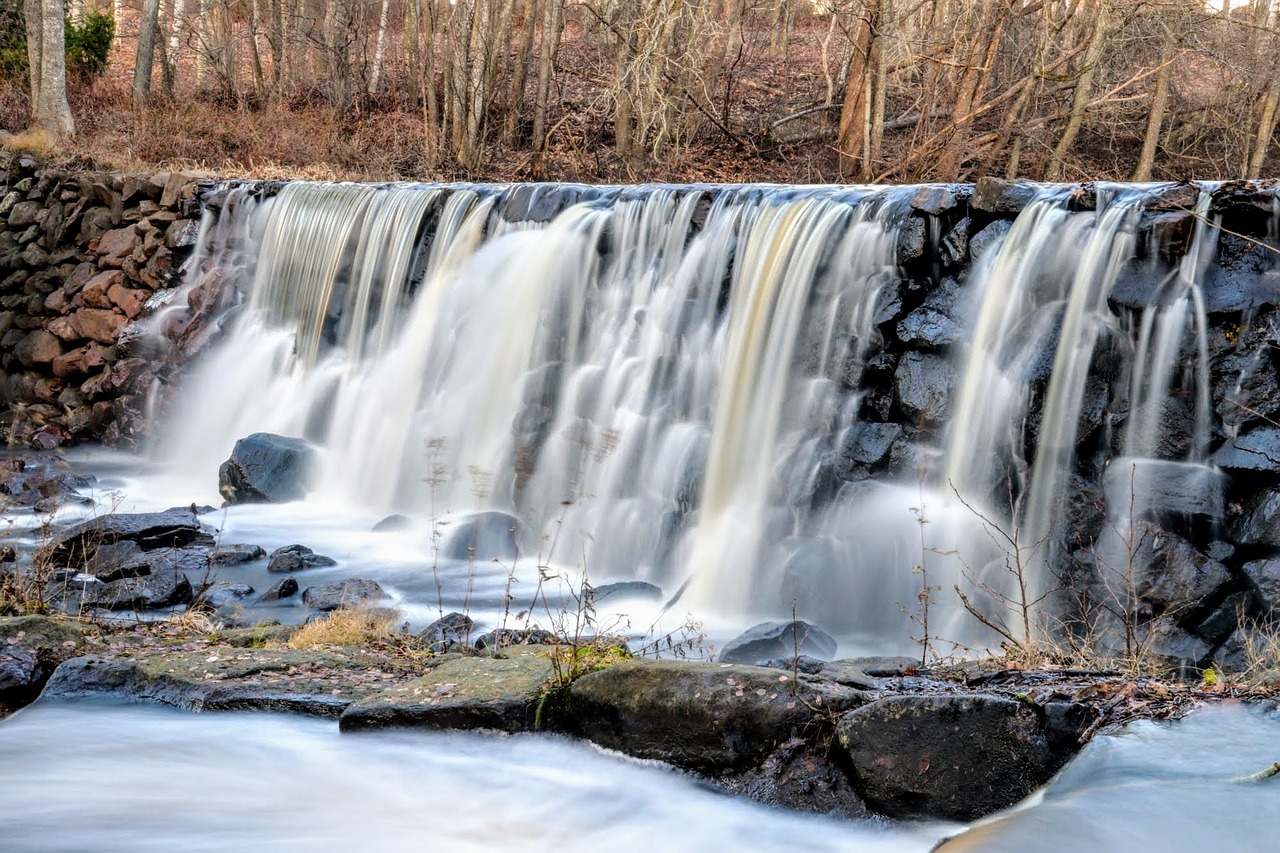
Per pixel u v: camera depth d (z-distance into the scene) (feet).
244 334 55.52
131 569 32.12
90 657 20.83
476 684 18.66
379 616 27.73
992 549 27.86
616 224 41.65
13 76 96.53
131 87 101.30
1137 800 12.62
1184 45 75.51
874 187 35.81
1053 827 12.28
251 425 51.75
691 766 16.20
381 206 51.16
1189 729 14.47
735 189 38.60
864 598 29.35
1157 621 22.91
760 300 35.83
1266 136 74.74
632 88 79.41
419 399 45.65
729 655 24.08
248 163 82.33
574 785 16.72
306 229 54.80
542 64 81.76
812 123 89.20
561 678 18.19
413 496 43.06
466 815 15.92
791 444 33.09
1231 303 25.67
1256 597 23.88
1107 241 28.17
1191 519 25.26
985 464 29.04
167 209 61.72
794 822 15.10
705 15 76.64
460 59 84.17
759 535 32.32
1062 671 18.29
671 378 37.91
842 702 15.67
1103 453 27.20
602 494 37.47
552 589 32.89
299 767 17.30
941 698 14.92
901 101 87.66
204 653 21.44
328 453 46.16
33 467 48.96
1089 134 84.38
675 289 38.91
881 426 31.50
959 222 31.86
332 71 98.37
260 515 41.93
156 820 15.53
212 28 118.93
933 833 14.46
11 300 65.21
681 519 34.86
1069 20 73.41
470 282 45.78
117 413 57.41
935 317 31.30
